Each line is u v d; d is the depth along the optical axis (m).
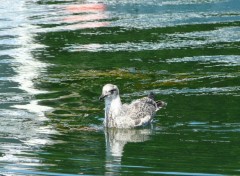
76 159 15.27
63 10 34.75
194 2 36.69
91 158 15.35
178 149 15.81
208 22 31.11
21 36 29.11
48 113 19.00
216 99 19.81
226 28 29.73
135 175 14.24
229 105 19.19
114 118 17.70
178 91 20.78
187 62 24.19
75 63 24.62
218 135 16.75
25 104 19.86
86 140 16.72
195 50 25.89
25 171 14.63
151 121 17.92
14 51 26.61
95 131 17.47
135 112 17.75
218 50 25.78
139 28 30.12
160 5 35.91
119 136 16.94
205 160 15.04
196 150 15.70
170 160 15.05
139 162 15.00
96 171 14.49
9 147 16.12
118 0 37.44
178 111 18.78
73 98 20.55
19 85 21.97
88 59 25.11
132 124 17.58
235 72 22.72
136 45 27.02
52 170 14.60
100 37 28.61
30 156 15.55
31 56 25.81
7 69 23.98
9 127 17.70
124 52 25.95
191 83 21.61
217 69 23.16
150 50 26.11
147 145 16.17
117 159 15.11
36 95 20.83
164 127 17.53
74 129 17.61
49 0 37.88
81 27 30.66
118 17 32.78
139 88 21.39
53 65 24.44
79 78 22.75
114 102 17.78
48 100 20.30
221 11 33.78
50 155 15.57
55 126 17.84
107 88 17.72
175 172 14.34
